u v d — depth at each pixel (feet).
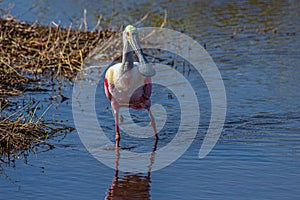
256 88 50.60
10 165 36.45
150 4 88.69
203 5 87.61
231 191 31.73
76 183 33.50
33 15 79.92
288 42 65.92
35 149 39.06
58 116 45.39
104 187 32.89
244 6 86.53
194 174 34.19
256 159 35.99
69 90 52.75
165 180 33.53
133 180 33.68
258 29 72.23
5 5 83.46
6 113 44.78
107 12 82.99
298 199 30.60
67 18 78.95
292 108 45.37
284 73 54.65
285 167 34.65
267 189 31.86
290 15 79.66
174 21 77.41
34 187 33.01
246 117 43.75
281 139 39.24
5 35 61.41
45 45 60.75
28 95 50.93
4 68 55.21
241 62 58.80
